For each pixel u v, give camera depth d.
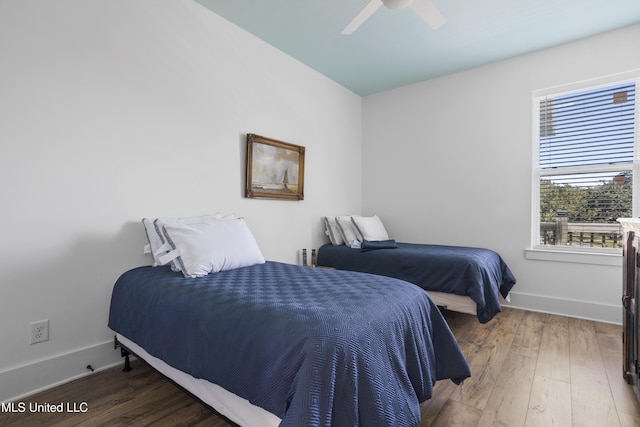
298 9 2.44
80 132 1.85
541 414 1.52
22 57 1.65
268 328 1.13
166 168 2.24
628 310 1.76
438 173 3.68
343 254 3.22
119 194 2.02
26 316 1.68
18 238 1.65
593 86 2.86
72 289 1.84
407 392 1.24
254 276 1.84
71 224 1.83
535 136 3.18
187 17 2.35
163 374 1.59
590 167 2.92
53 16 1.75
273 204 3.05
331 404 0.95
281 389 1.01
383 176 4.10
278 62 3.05
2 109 1.59
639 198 2.72
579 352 2.18
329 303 1.32
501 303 3.24
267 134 2.96
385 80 3.76
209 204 2.50
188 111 2.36
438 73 3.56
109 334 1.99
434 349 1.60
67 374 1.82
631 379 1.75
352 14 2.49
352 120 4.09
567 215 3.04
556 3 2.33
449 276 2.57
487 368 1.96
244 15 2.53
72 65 1.82
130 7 2.06
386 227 4.08
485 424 1.44
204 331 1.30
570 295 2.95
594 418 1.49
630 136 2.75
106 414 1.52
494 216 3.34
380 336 1.20
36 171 1.70
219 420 1.48
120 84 2.01
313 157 3.50
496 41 2.88
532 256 3.12
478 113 3.41
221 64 2.57
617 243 2.82
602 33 2.77
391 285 1.65
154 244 2.07
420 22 2.57
